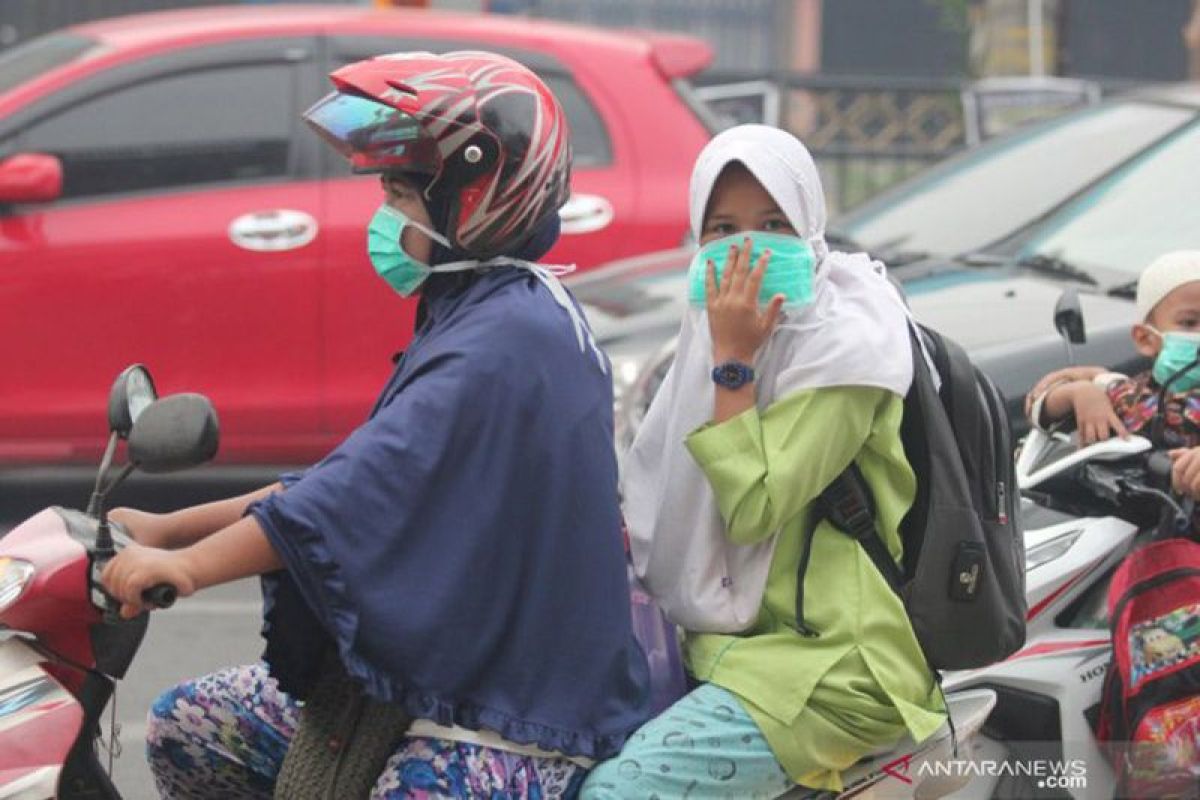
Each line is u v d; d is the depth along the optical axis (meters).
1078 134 25.45
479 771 10.66
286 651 10.83
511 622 10.69
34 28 72.50
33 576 10.62
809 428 11.07
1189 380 14.32
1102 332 20.34
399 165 10.92
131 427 10.88
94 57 29.16
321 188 29.05
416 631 10.41
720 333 11.19
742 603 11.41
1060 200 24.02
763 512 11.05
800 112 53.16
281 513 10.25
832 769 11.20
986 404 11.59
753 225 11.37
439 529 10.49
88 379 28.22
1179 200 23.02
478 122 10.85
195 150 28.98
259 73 29.48
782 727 11.05
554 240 11.35
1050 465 14.73
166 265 28.34
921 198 25.66
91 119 28.81
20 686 10.72
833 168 53.12
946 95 53.12
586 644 10.78
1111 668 14.10
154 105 29.05
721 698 11.16
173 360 28.44
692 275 11.52
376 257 11.21
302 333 28.78
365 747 10.88
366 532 10.35
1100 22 89.19
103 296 28.17
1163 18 89.06
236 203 28.78
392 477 10.39
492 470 10.57
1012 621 11.59
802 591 11.30
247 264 28.56
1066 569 14.66
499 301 10.84
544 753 10.78
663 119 30.66
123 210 28.52
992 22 64.06
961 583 11.29
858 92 53.28
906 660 11.30
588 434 10.79
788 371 11.19
